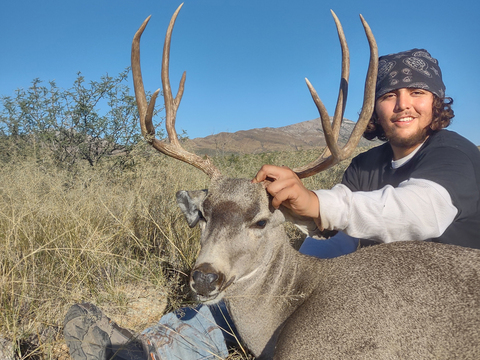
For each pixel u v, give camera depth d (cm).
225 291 88
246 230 88
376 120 124
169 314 100
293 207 82
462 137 100
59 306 106
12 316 96
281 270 94
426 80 103
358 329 75
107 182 189
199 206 95
